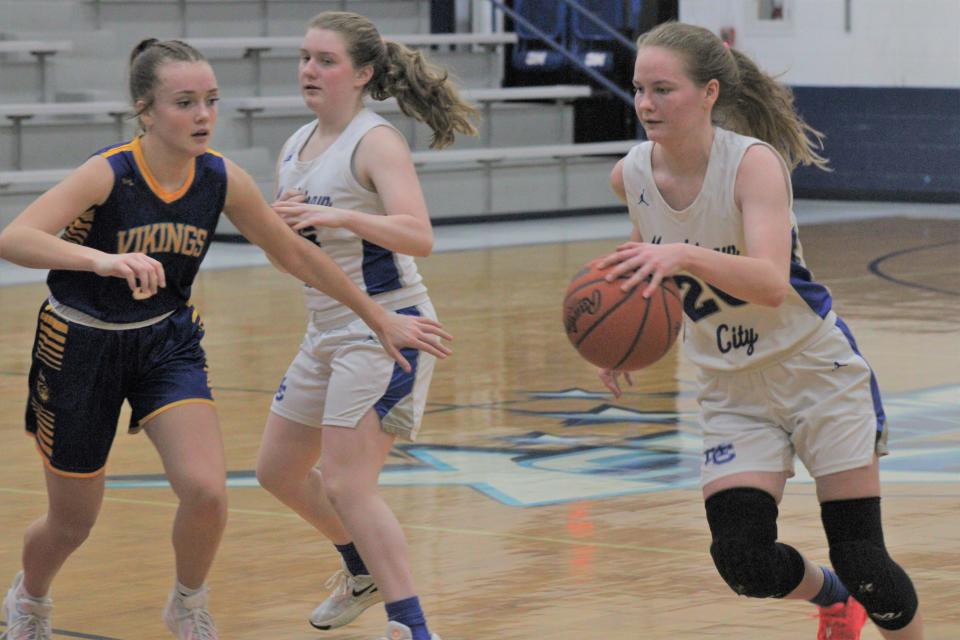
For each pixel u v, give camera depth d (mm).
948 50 27766
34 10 25734
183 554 5965
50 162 23625
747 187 5551
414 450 10539
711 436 5836
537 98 28188
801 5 29016
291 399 6574
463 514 8773
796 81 29359
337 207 6492
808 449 5723
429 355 6410
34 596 6227
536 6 29906
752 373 5762
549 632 6582
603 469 9930
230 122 24891
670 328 5566
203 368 6039
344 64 6516
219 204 5895
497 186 25906
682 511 8789
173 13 26828
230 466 10062
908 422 11297
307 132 6727
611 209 27203
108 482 9664
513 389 12758
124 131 24203
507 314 16609
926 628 6539
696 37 5543
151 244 5785
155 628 6715
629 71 28578
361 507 6180
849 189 29156
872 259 20922
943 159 28141
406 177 6391
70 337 5797
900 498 9031
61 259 5426
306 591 7320
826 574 5973
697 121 5586
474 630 6621
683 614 6824
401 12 29406
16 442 10859
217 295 18031
